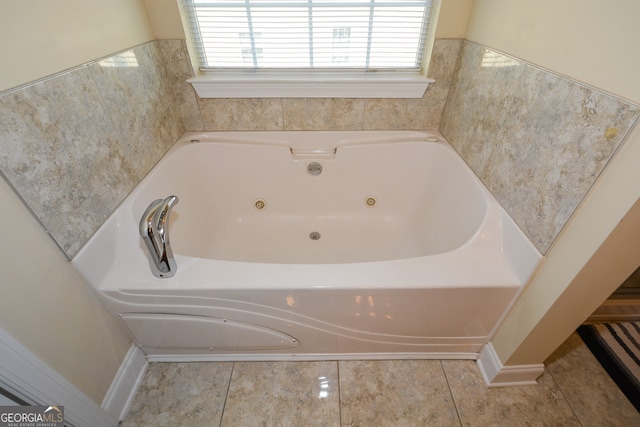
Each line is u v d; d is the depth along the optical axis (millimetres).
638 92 562
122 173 1024
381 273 880
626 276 729
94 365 893
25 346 676
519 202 913
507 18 973
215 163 1507
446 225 1317
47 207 724
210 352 1133
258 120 1504
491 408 1040
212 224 1562
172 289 856
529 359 994
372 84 1372
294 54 1378
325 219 1660
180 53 1307
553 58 782
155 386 1094
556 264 766
